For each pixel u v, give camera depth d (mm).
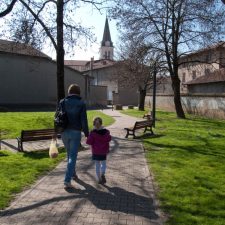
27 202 6812
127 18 29328
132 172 9547
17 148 13367
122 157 11789
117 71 47062
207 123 27391
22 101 46688
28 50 18750
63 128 7930
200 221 5941
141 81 45156
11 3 15977
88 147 13711
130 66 43562
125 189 7867
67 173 7852
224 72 39094
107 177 8914
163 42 30875
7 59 44719
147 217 6164
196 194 7555
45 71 49188
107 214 6262
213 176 9352
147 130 20188
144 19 29609
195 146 14695
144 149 13648
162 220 6043
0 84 44438
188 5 29719
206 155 12523
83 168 9875
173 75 32719
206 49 31312
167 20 30500
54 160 10859
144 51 30484
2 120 21797
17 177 8617
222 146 14984
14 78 45656
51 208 6496
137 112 42562
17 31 17297
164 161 11211
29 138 12633
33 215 6129
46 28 16859
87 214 6230
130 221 5961
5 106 44406
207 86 43281
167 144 15109
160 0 29781
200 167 10438
